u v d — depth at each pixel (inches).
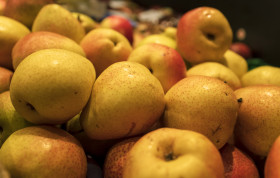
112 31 14.1
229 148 10.6
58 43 11.9
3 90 12.8
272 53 36.8
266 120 9.9
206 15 14.4
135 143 9.0
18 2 16.0
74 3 27.6
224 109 9.4
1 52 14.1
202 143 7.6
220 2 42.5
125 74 9.7
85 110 10.2
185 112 9.6
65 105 9.2
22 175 8.6
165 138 8.0
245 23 39.9
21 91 9.1
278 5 34.4
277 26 35.2
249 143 10.7
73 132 11.4
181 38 15.0
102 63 13.5
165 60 11.9
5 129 10.7
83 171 9.6
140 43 17.4
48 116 9.5
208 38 14.7
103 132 9.8
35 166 8.5
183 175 6.8
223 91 9.7
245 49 36.7
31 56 9.7
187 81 10.4
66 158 9.0
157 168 7.1
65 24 14.3
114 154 9.9
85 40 14.0
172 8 49.3
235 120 9.9
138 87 9.4
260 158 11.5
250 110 10.3
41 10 14.9
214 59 15.2
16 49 12.2
